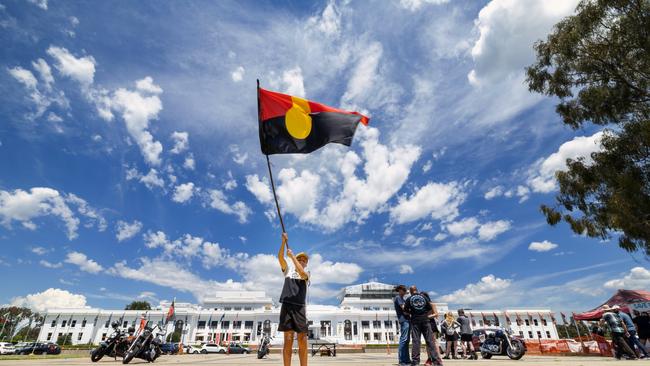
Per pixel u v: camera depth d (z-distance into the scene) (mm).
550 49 14711
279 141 6023
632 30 12336
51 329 70188
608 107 13555
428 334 6680
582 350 17391
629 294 15586
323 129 6273
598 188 14312
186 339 68625
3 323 92062
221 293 82812
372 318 68062
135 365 9164
